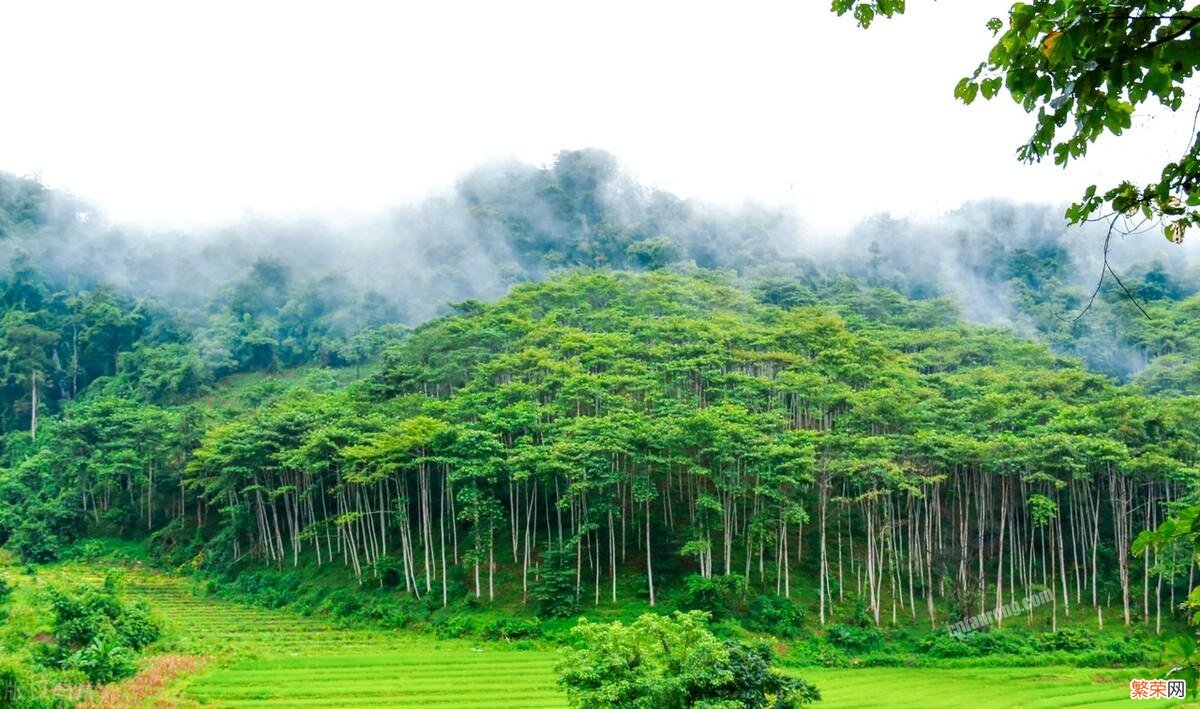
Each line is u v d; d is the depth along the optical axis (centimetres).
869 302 12712
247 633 6166
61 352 13462
